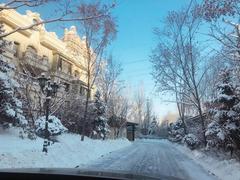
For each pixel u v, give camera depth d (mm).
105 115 41656
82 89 42219
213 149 24734
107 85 44656
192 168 19719
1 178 3211
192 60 30422
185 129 43938
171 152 34500
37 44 37375
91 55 32594
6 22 31391
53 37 39781
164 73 32062
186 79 30578
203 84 34094
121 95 53094
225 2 14758
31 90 28703
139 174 3402
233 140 20234
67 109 34781
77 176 3154
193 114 45469
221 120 21062
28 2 11102
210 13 15164
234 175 15312
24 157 15422
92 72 36531
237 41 16438
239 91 20516
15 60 32469
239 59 17109
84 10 17266
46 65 35938
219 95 20703
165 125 117750
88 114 38000
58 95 34469
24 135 21984
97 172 3410
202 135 31438
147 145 49094
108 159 22078
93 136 38719
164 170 18062
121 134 58344
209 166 20438
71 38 42812
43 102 28891
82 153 22516
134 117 91062
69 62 42875
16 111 22016
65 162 17672
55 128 24844
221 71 21844
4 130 21688
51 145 21016
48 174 3223
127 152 30203
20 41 34312
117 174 3311
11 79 22031
